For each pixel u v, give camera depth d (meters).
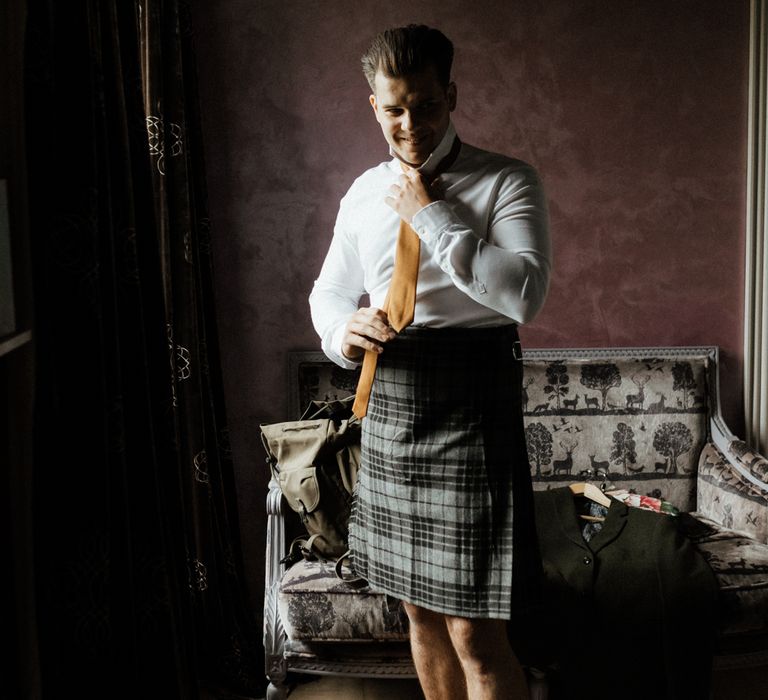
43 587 1.56
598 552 2.32
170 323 2.48
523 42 2.93
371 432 1.82
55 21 1.55
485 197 1.67
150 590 1.82
